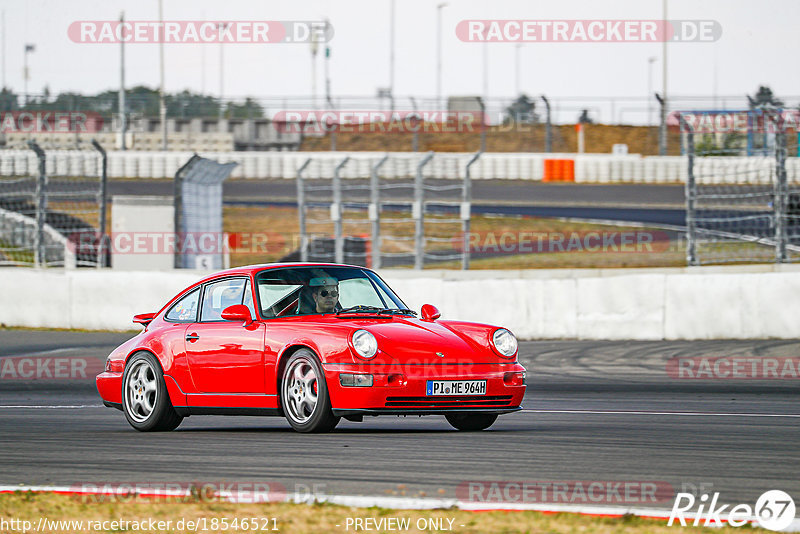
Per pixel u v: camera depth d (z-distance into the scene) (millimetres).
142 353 29625
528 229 106125
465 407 26266
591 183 135125
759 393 39219
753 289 54781
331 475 20266
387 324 27172
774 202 64562
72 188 114250
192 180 77500
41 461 23078
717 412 32781
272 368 26922
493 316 59625
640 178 134625
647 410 33625
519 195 125812
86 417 34062
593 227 106375
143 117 155250
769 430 27703
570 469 20828
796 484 19125
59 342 59938
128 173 135625
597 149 160000
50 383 47000
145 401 29516
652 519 15750
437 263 90062
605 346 53938
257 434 27484
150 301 65688
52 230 86688
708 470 20703
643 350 52094
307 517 16125
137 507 17141
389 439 25672
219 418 34062
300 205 74750
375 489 18703
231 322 28391
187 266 77562
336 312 28172
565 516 15984
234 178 135125
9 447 25562
